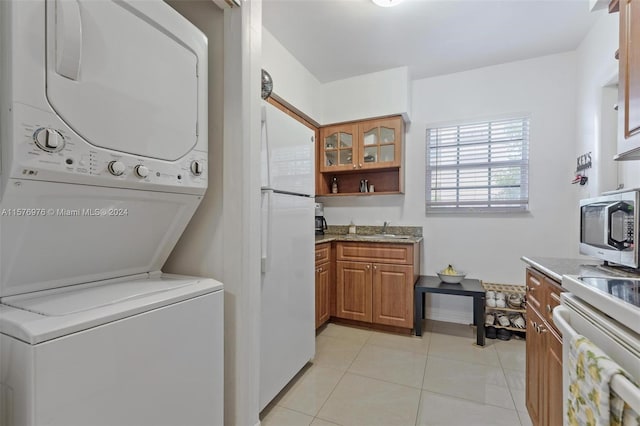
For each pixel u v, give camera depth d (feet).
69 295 2.95
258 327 4.76
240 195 4.33
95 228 3.05
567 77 8.97
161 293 3.16
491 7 6.95
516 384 6.41
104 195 2.90
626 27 3.90
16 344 2.18
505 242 9.73
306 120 10.37
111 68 2.77
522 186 9.50
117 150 2.84
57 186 2.51
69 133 2.47
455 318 10.26
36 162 2.27
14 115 2.17
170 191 3.49
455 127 10.30
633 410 1.61
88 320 2.39
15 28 2.16
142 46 3.07
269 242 5.43
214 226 4.49
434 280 9.77
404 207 11.03
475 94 10.03
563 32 7.94
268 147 5.49
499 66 9.73
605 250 4.07
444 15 7.24
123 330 2.63
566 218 9.03
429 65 9.77
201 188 3.85
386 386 6.36
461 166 10.23
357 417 5.39
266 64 7.92
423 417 5.38
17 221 2.46
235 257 4.35
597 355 1.98
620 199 3.73
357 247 9.69
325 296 9.48
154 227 3.71
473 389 6.24
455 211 10.30
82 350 2.34
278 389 5.77
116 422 2.56
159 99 3.26
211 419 3.56
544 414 4.19
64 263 3.01
